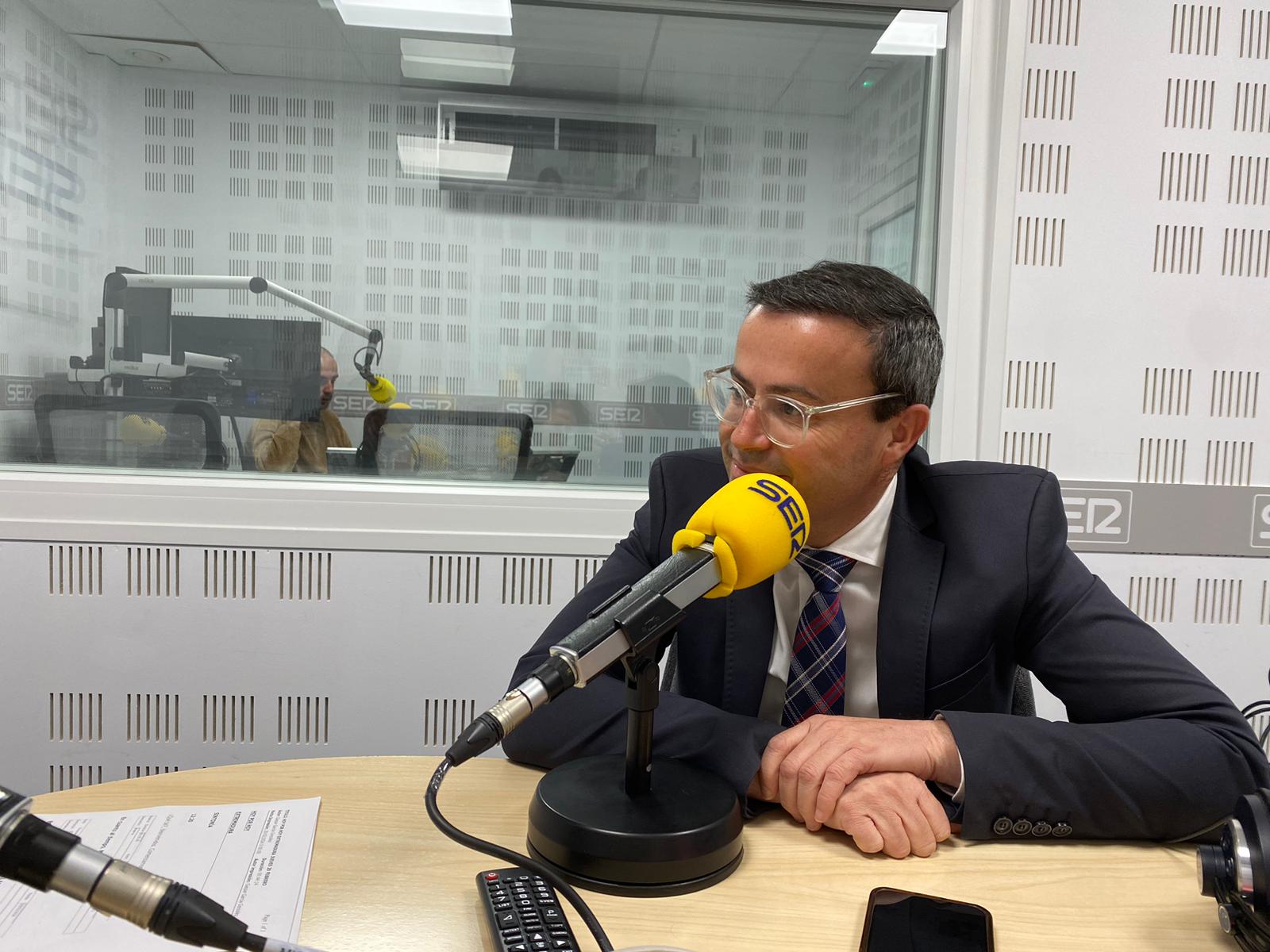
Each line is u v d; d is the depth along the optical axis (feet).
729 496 2.52
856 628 3.42
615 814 2.40
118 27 5.89
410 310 6.29
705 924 2.16
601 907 2.23
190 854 2.37
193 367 6.19
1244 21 6.22
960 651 3.25
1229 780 2.71
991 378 6.28
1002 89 6.14
